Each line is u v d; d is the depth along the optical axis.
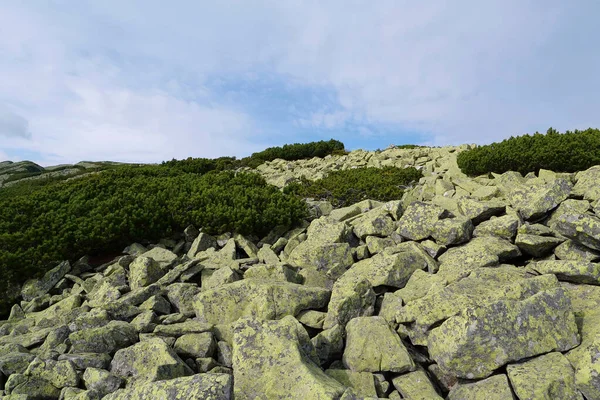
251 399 4.88
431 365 5.62
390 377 5.50
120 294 8.39
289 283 7.46
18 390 5.64
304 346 5.68
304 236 10.73
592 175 9.12
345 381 5.22
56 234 11.00
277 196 13.30
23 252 10.22
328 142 30.84
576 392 4.38
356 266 8.17
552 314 5.11
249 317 6.00
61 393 5.63
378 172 18.02
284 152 30.00
